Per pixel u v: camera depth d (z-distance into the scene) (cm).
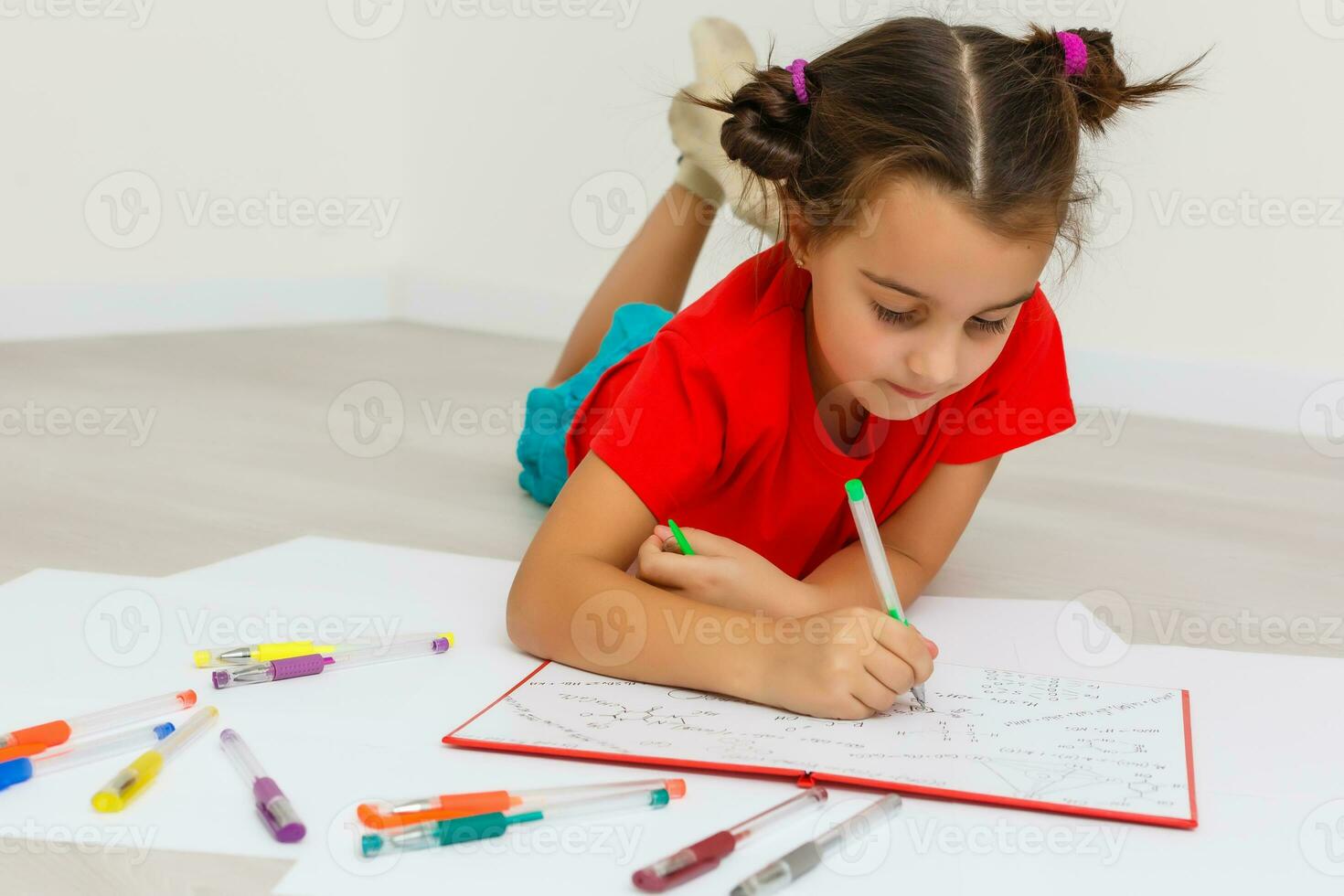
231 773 69
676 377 92
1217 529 140
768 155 86
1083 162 86
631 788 67
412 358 226
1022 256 75
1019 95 78
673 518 100
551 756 72
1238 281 206
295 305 260
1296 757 76
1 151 219
